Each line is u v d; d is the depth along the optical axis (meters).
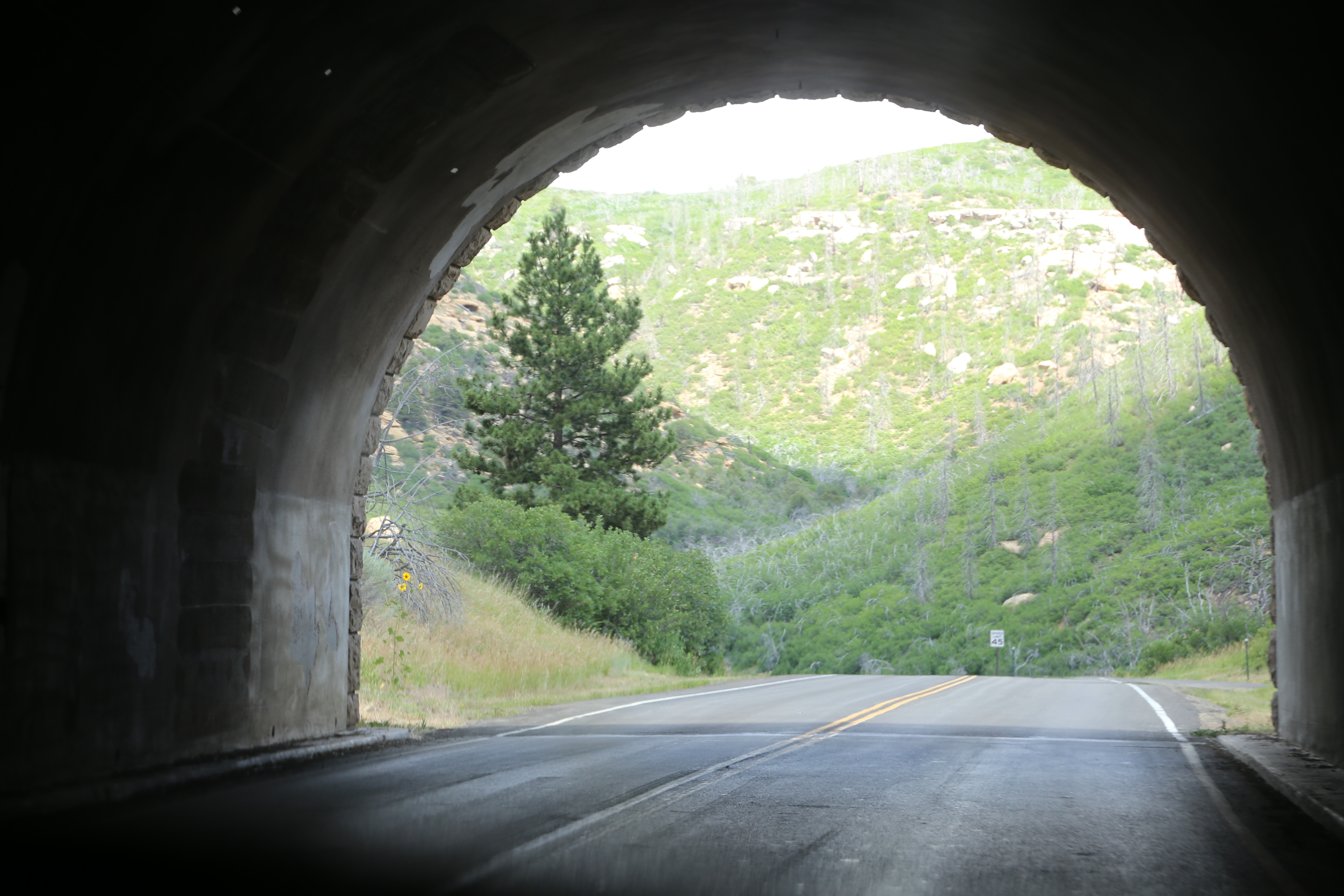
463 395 46.31
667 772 10.51
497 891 5.64
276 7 7.92
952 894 5.77
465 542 34.22
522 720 16.66
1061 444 99.94
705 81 13.65
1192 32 8.08
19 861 6.22
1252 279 11.31
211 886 5.66
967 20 10.55
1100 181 13.99
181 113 8.30
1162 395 97.88
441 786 9.48
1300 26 6.94
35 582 8.13
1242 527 71.25
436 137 11.35
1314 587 11.93
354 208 11.38
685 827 7.59
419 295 14.43
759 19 11.55
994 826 7.77
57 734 8.32
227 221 9.81
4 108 6.90
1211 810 8.55
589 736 14.16
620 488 48.44
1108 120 11.31
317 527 13.09
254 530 11.54
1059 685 28.59
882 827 7.65
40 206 7.65
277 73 8.73
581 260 47.97
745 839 7.18
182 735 10.11
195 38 7.74
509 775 10.23
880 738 13.89
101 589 8.94
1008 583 77.50
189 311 9.92
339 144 10.32
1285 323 11.03
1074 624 69.19
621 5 10.43
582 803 8.59
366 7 8.70
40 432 8.24
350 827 7.42
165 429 9.95
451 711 17.25
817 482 143.25
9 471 7.90
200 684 10.42
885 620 77.69
